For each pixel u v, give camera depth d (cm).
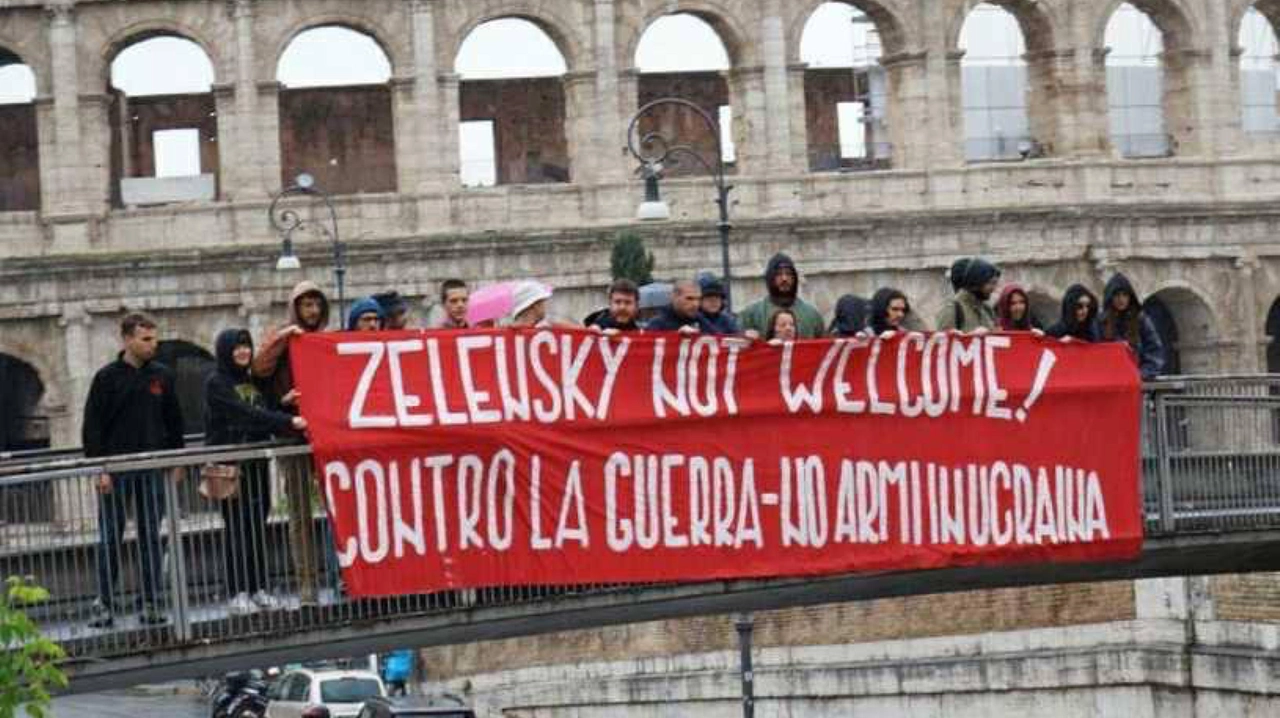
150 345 5434
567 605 5481
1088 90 14062
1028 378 5822
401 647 5506
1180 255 14000
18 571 5228
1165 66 14362
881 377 5697
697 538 5534
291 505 5325
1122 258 13925
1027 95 14888
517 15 13725
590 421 5453
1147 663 9700
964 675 10206
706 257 13512
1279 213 14125
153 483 5247
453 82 13612
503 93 15238
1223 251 14075
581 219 13675
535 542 5412
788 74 13850
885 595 6031
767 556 5597
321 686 10919
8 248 13412
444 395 5359
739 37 13838
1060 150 14088
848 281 13662
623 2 13775
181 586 5238
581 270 13425
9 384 14725
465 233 13338
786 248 13562
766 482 5594
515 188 13625
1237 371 14100
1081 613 9931
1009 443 5806
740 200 13738
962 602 10269
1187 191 14175
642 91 15288
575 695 11556
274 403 5475
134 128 15062
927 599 10375
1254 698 9325
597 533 5459
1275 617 9250
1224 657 9425
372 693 10950
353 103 14988
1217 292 14088
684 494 5525
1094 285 13900
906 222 13650
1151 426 6091
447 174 13600
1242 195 14238
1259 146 14675
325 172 14975
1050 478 5844
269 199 13462
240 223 13450
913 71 13938
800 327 5938
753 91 13838
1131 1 14225
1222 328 14088
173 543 5234
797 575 5622
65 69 13462
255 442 5428
